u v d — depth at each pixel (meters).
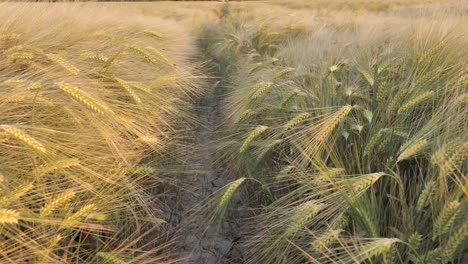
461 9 4.90
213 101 5.95
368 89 3.38
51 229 1.96
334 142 2.57
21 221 1.89
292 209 2.32
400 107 2.53
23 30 3.58
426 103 2.74
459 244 1.53
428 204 1.94
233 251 2.65
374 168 2.46
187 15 15.23
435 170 1.97
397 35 4.60
